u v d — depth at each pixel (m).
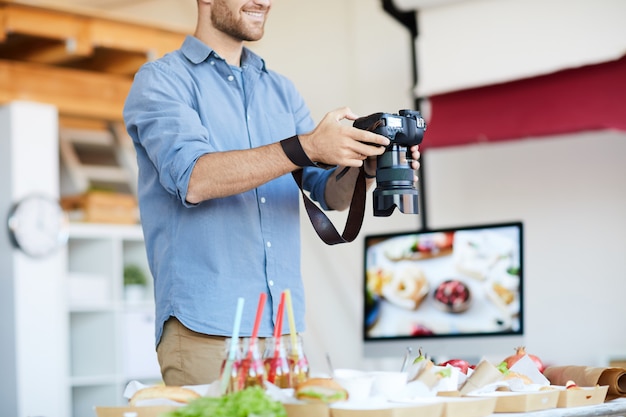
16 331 5.34
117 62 6.01
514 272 3.67
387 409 1.62
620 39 4.74
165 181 2.14
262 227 2.26
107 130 6.57
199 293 2.18
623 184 5.39
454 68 5.21
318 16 6.39
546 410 1.90
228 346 1.76
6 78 5.46
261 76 2.43
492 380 1.91
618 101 4.75
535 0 5.01
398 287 3.91
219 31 2.35
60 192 6.26
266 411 1.49
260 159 2.08
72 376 5.82
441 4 5.25
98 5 7.13
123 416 1.63
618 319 5.41
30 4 5.22
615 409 2.04
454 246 3.82
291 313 1.81
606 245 5.45
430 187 6.02
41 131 5.48
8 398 5.38
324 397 1.65
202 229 2.20
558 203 5.60
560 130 4.88
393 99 6.11
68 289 5.58
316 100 6.39
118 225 5.85
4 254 5.41
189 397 1.70
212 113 2.30
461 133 5.18
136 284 5.96
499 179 5.80
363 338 3.96
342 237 2.27
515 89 5.04
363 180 2.26
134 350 5.82
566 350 5.58
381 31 6.16
